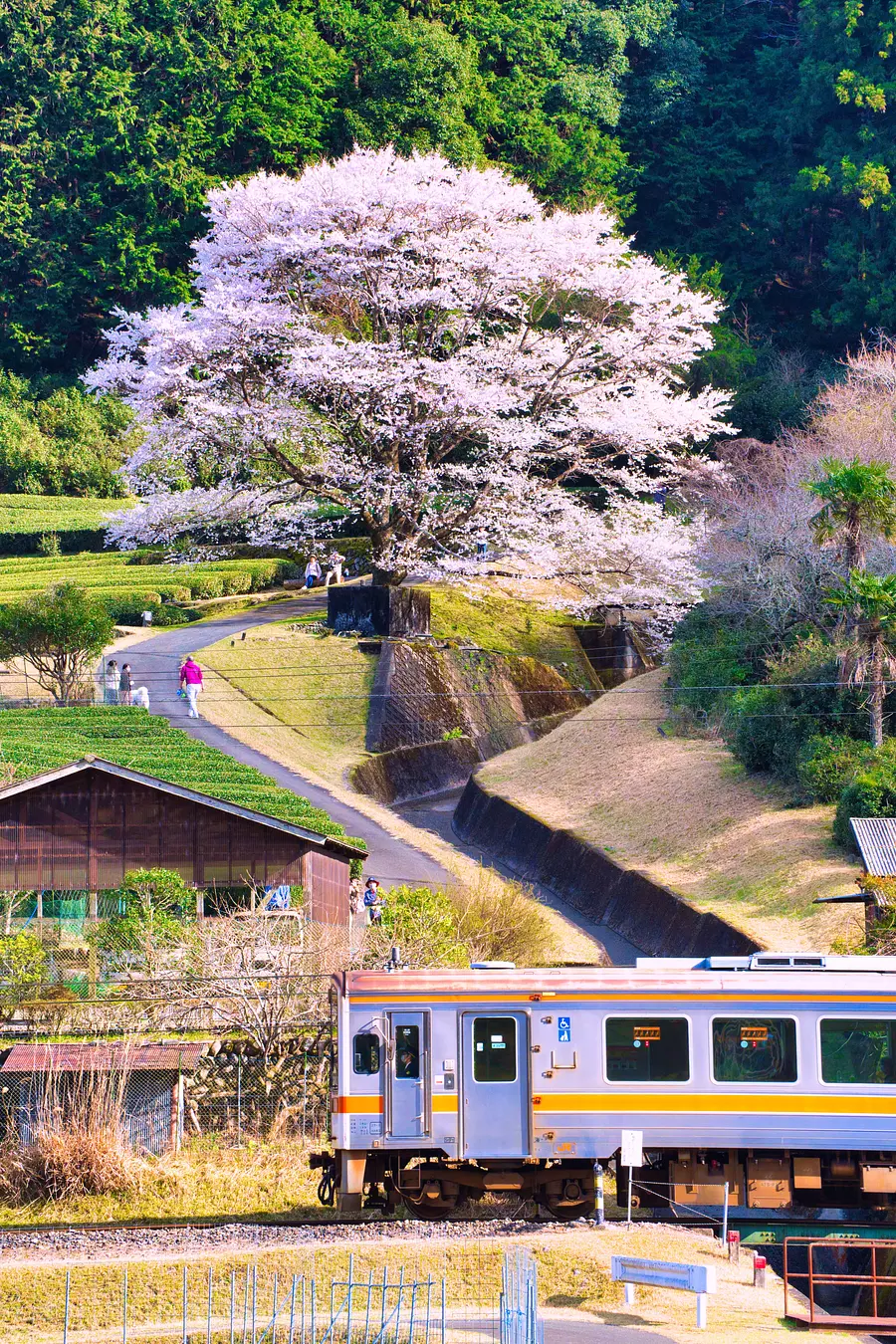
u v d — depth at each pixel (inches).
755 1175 970.7
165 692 2546.8
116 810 1488.7
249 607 3157.0
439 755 2568.9
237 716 2472.9
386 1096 956.0
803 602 2317.9
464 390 2600.9
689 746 2247.8
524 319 2869.1
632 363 2878.9
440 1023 964.0
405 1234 857.5
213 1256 811.4
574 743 2440.9
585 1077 958.4
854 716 1927.9
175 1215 991.0
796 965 1002.7
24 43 5349.4
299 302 2790.4
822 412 3250.5
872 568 2204.7
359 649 2682.1
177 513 2834.6
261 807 1888.5
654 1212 989.8
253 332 2586.1
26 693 2527.1
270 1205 1010.1
